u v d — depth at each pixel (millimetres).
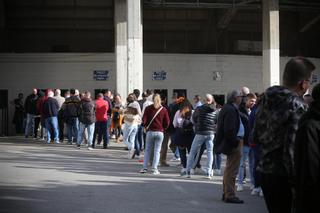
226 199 9969
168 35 33438
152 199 10156
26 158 16797
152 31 33250
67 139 24500
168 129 15359
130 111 17500
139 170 14570
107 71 31797
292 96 5121
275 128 5129
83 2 31672
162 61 32219
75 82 31734
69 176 13078
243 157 11453
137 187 11609
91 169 14500
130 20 24125
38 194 10461
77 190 11031
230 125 9625
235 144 9773
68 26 32469
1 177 12688
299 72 5109
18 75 31609
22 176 12922
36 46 32562
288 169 4992
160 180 12742
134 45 24125
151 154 15461
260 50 34250
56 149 20000
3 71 31531
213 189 11516
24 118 28703
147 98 17578
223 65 32750
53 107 22547
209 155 12992
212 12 33125
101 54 31844
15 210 8828
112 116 23109
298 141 4383
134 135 17547
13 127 31219
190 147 13688
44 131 24969
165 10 32750
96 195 10477
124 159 17234
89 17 32219
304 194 4266
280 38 34906
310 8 31391
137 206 9414
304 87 5164
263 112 5301
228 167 9969
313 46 35656
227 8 30188
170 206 9492
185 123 13625
